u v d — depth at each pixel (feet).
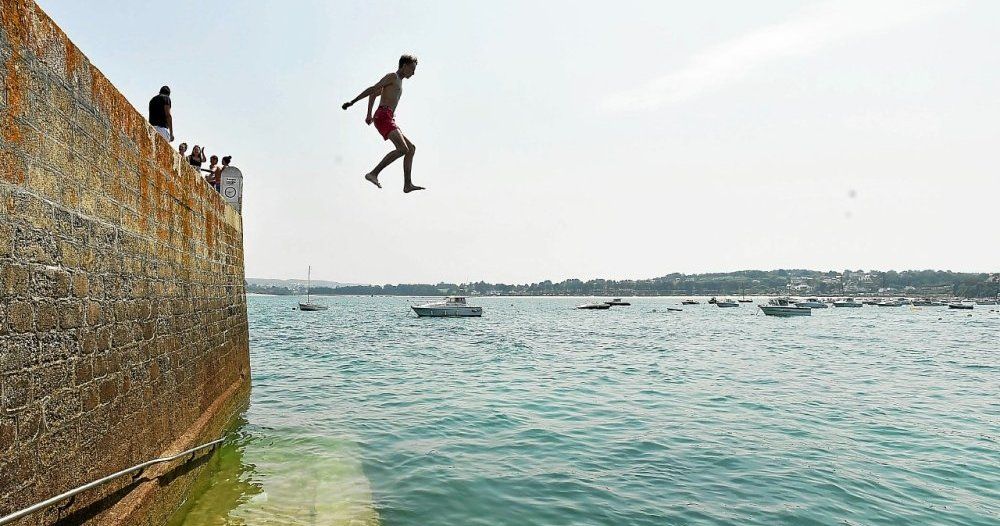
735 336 152.76
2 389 12.25
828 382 65.67
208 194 33.32
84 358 16.10
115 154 18.78
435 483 28.91
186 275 27.58
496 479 29.68
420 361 84.69
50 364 14.24
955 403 53.01
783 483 29.43
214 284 34.81
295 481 28.30
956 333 172.45
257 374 68.08
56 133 14.85
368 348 105.60
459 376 68.44
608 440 37.78
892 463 33.19
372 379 64.95
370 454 33.91
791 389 60.03
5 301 12.44
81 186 16.22
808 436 39.29
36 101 13.91
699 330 181.78
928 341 136.67
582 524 24.09
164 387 23.47
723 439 38.19
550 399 52.85
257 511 24.35
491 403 50.55
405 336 140.36
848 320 269.85
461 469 31.30
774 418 45.09
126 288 19.44
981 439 38.96
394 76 19.35
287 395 53.21
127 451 19.17
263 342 117.08
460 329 173.27
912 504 26.81
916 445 37.22
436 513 25.02
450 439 37.73
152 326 22.08
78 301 15.81
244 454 32.96
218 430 33.50
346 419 43.09
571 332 165.37
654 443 37.06
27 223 13.37
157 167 23.27
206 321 32.12
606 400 52.49
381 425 41.39
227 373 39.11
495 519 24.50
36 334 13.62
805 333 168.25
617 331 172.55
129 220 19.92
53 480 14.26
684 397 54.44
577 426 41.78
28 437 13.20
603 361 86.99
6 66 12.64
